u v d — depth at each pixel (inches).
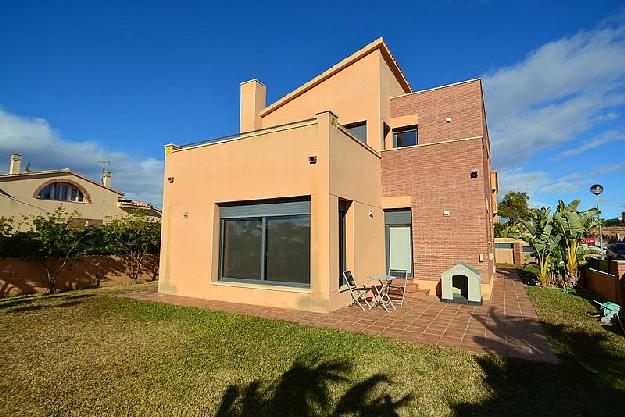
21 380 175.0
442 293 384.2
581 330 261.4
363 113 503.2
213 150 424.5
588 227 480.4
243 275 399.2
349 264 380.2
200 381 172.7
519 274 673.0
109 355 211.2
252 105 585.9
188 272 430.6
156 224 665.0
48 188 941.2
